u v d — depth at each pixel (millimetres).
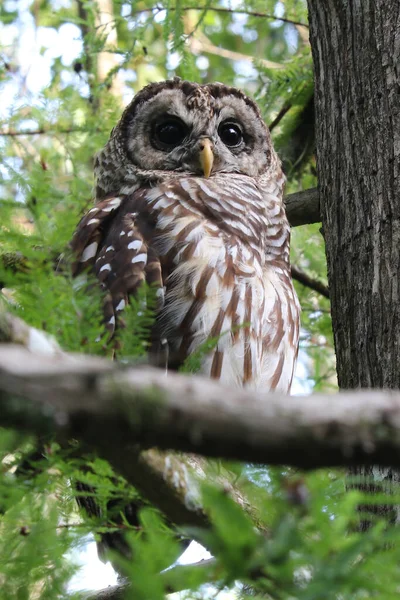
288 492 3195
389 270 5809
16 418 2699
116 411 2744
